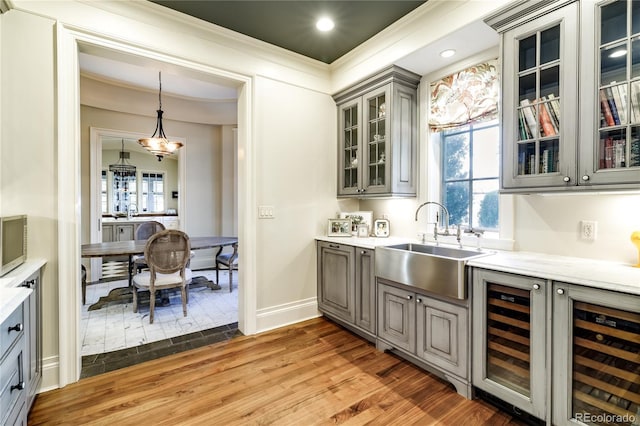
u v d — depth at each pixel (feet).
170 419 5.69
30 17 6.41
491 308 5.91
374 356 8.04
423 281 6.89
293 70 10.18
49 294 6.58
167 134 17.38
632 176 4.83
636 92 4.82
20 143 6.36
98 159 15.26
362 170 10.11
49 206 6.58
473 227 8.68
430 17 7.63
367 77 9.57
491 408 5.96
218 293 13.92
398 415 5.78
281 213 10.05
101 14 7.05
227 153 18.85
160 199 32.86
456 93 8.61
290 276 10.30
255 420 5.66
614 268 5.35
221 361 7.80
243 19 8.20
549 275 5.00
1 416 3.90
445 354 6.64
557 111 5.66
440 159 9.48
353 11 7.84
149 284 10.45
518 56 6.15
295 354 8.16
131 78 13.99
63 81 6.64
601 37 5.13
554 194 6.42
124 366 7.56
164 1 7.46
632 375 4.36
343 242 9.50
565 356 4.88
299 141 10.40
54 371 6.63
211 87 15.21
